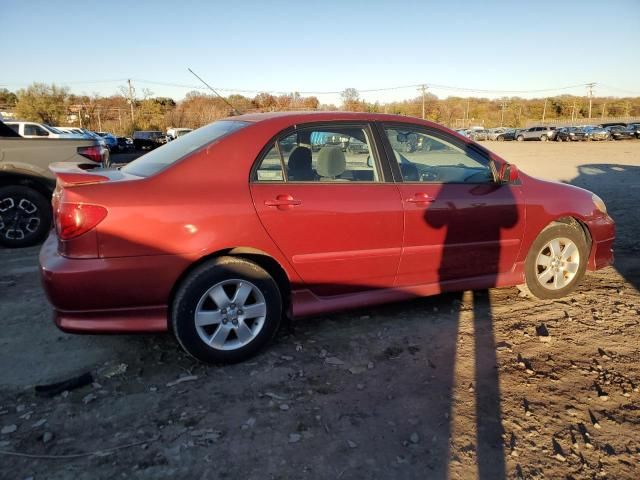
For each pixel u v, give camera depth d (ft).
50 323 12.74
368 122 12.15
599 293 15.12
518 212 13.50
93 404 9.21
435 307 13.87
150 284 9.79
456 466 7.70
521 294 14.96
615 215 27.76
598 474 7.57
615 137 158.92
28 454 7.86
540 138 172.65
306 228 10.92
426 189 12.35
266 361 10.85
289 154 11.12
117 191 9.61
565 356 11.18
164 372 10.37
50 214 20.77
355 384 9.98
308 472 7.55
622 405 9.35
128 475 7.45
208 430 8.49
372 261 11.84
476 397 9.55
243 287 10.52
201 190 10.13
